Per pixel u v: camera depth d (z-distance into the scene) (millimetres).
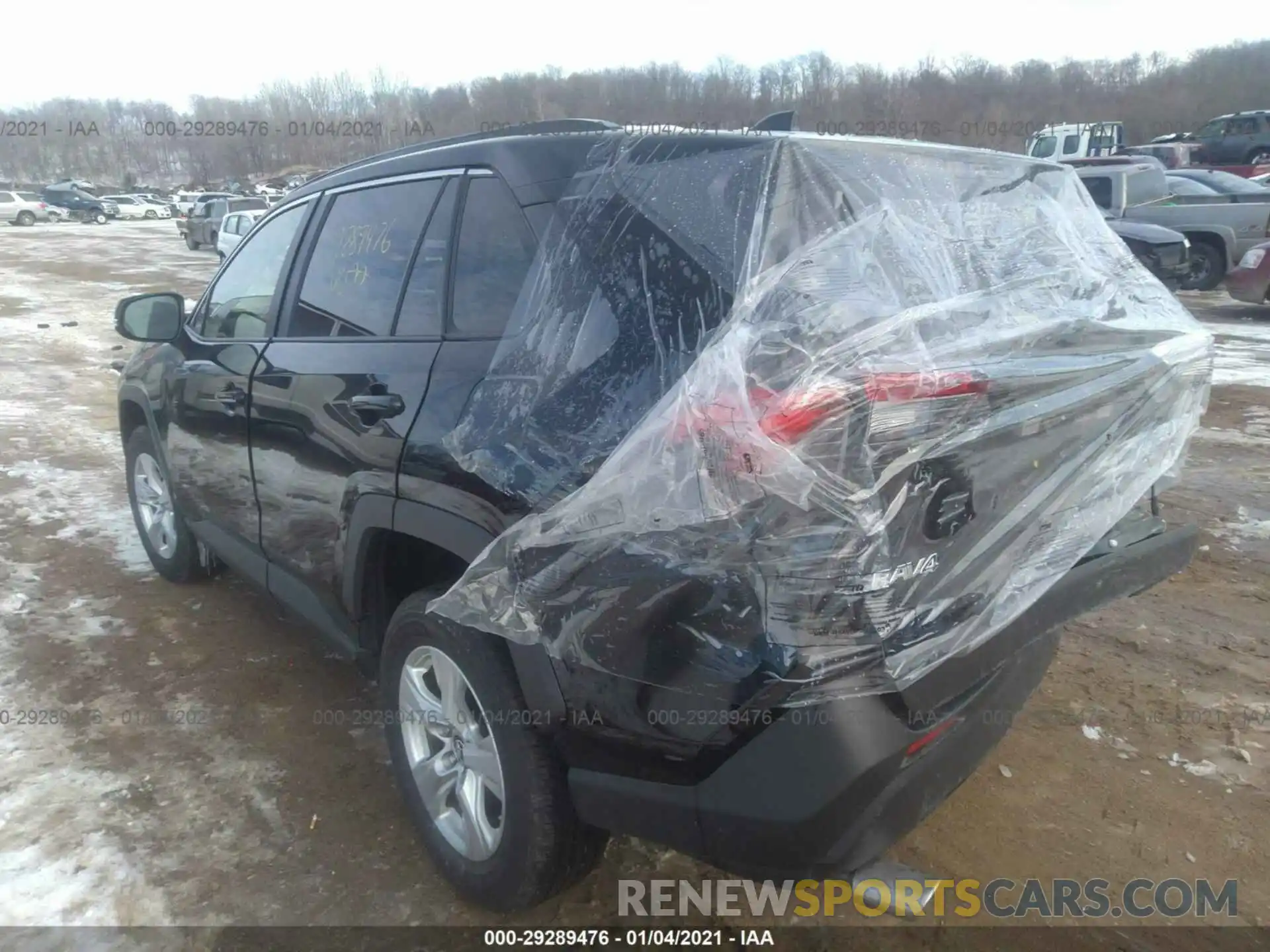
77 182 53656
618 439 2018
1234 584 4578
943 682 2008
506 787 2375
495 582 2262
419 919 2596
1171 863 2779
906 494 1870
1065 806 3023
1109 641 4047
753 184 2152
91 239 35500
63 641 4168
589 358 2154
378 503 2697
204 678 3867
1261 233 14109
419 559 2955
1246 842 2854
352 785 3180
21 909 2605
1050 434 2146
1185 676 3750
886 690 1910
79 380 10281
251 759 3312
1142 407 2426
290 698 3719
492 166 2652
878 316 1970
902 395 1824
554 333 2266
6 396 9320
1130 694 3633
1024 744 3340
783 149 2254
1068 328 2344
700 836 2051
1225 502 5734
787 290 1949
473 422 2391
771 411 1784
